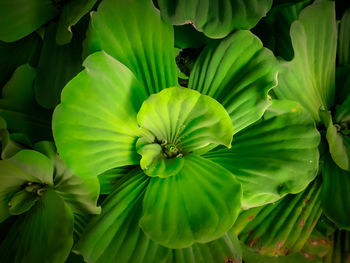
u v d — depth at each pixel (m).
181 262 0.27
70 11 0.29
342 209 0.30
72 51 0.30
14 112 0.29
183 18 0.27
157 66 0.28
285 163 0.28
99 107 0.25
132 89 0.26
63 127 0.25
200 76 0.28
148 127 0.26
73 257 0.29
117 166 0.27
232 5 0.28
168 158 0.28
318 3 0.30
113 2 0.26
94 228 0.27
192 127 0.27
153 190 0.27
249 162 0.28
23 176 0.27
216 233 0.25
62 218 0.26
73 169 0.25
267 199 0.29
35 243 0.26
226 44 0.28
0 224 0.30
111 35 0.27
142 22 0.27
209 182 0.27
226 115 0.25
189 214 0.26
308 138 0.28
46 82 0.30
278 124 0.29
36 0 0.30
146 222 0.25
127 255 0.26
